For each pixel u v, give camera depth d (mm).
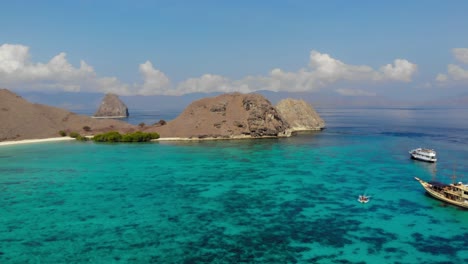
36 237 64125
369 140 197000
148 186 97812
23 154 153375
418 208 78500
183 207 80062
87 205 81750
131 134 197875
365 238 63062
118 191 93062
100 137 197000
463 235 64125
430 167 120625
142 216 74500
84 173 114000
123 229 67688
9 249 59406
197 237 63906
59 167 123938
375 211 76625
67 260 55562
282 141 194375
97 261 55188
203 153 153000
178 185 98688
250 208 79125
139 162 132625
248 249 59125
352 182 100500
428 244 60625
